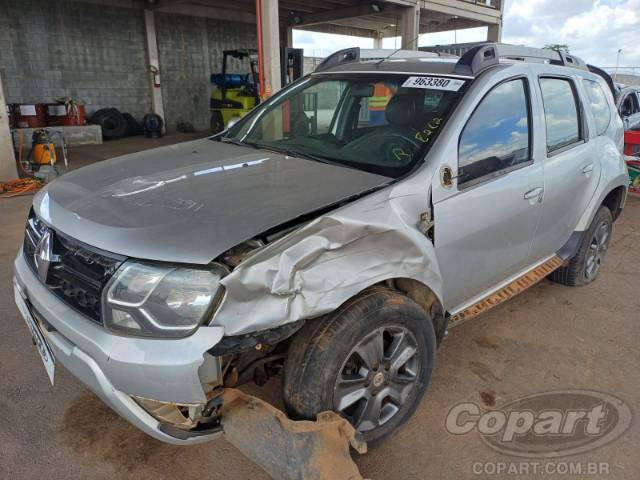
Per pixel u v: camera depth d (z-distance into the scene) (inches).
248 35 721.6
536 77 125.1
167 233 73.5
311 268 74.5
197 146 124.7
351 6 619.2
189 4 644.1
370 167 101.1
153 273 70.1
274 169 100.3
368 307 80.7
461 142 101.0
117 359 68.7
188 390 68.2
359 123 117.8
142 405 72.5
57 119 520.7
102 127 586.2
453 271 102.3
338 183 91.1
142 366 67.6
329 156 109.6
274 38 346.0
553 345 132.9
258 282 69.5
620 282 173.6
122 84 618.8
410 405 94.2
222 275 69.4
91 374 72.4
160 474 88.4
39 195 100.8
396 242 84.7
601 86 162.6
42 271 84.8
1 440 94.3
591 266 166.7
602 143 153.3
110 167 107.0
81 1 563.8
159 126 616.7
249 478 88.1
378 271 81.9
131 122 617.0
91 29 578.6
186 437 75.0
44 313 80.6
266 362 84.4
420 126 104.3
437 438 98.7
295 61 434.3
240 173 97.6
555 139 130.7
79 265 77.0
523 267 131.6
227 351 68.7
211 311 68.9
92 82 592.7
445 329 104.3
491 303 115.9
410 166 97.3
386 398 90.9
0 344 125.7
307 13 689.6
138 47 623.2
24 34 533.6
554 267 141.0
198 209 80.2
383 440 91.5
